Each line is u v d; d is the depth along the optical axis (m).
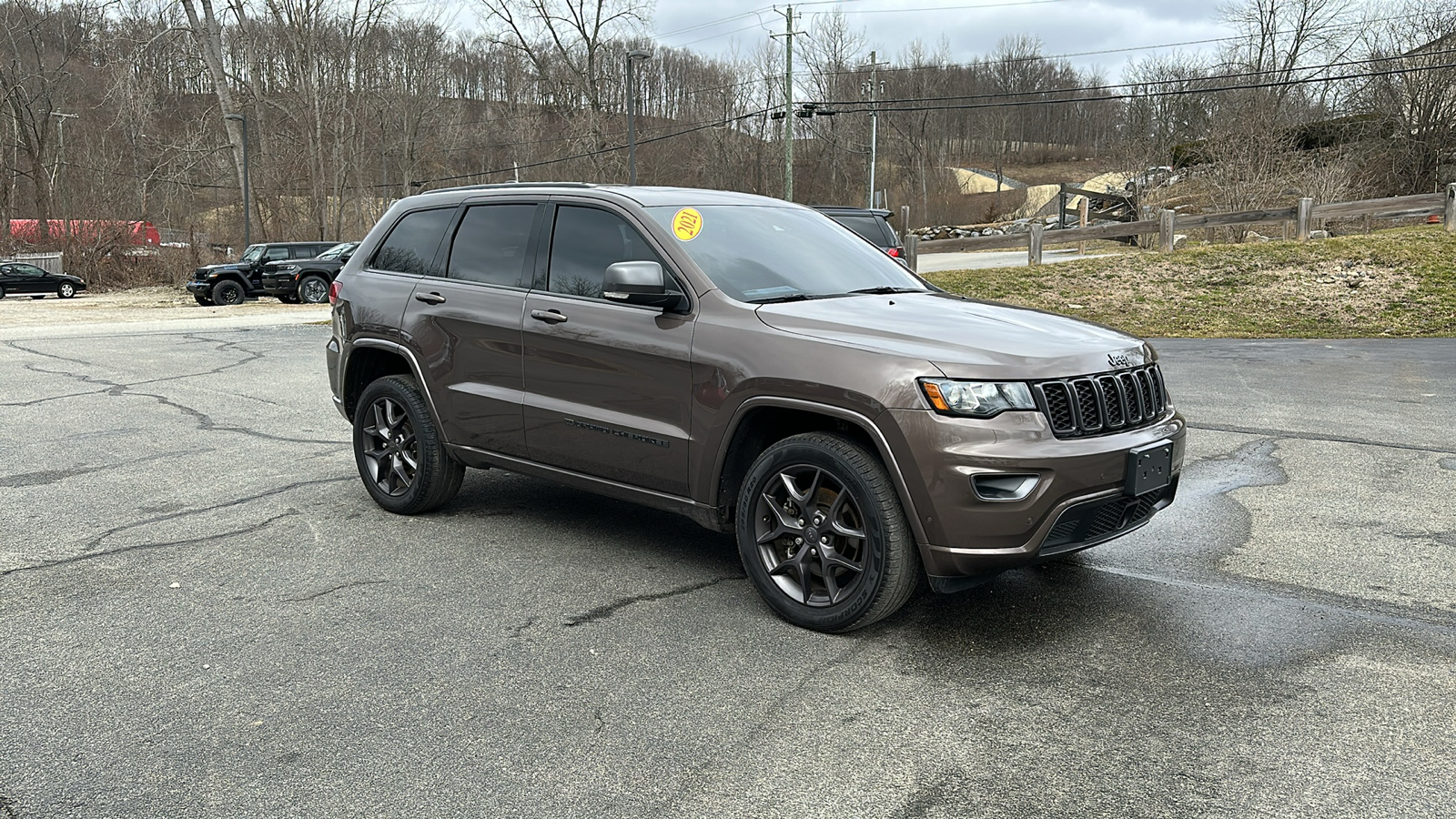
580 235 4.75
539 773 2.89
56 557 4.84
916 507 3.59
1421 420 8.09
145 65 49.69
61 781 2.85
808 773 2.88
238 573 4.61
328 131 51.00
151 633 3.91
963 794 2.77
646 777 2.87
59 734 3.12
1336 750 2.98
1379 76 37.12
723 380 4.04
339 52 49.59
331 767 2.92
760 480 4.02
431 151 62.38
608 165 57.94
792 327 3.97
